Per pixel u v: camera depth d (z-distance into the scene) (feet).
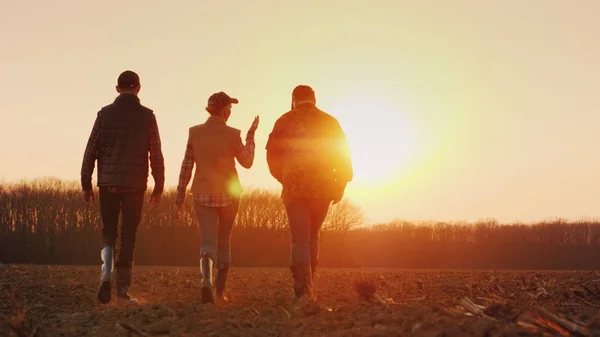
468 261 175.73
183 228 178.09
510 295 25.04
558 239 174.40
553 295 24.25
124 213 24.17
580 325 14.48
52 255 175.42
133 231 24.26
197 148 24.13
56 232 176.24
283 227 188.03
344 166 22.53
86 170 24.45
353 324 15.65
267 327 16.02
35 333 16.25
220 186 23.79
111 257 23.57
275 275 39.70
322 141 22.17
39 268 43.91
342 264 183.52
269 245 186.80
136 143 24.23
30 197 175.63
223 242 24.44
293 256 21.79
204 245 23.13
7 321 17.94
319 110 22.84
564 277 37.24
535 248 175.94
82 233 176.96
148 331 16.26
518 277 37.06
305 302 18.43
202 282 22.50
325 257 184.55
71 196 177.27
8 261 173.58
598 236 172.55
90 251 176.76
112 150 24.08
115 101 24.57
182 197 24.50
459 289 27.76
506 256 177.68
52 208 176.35
